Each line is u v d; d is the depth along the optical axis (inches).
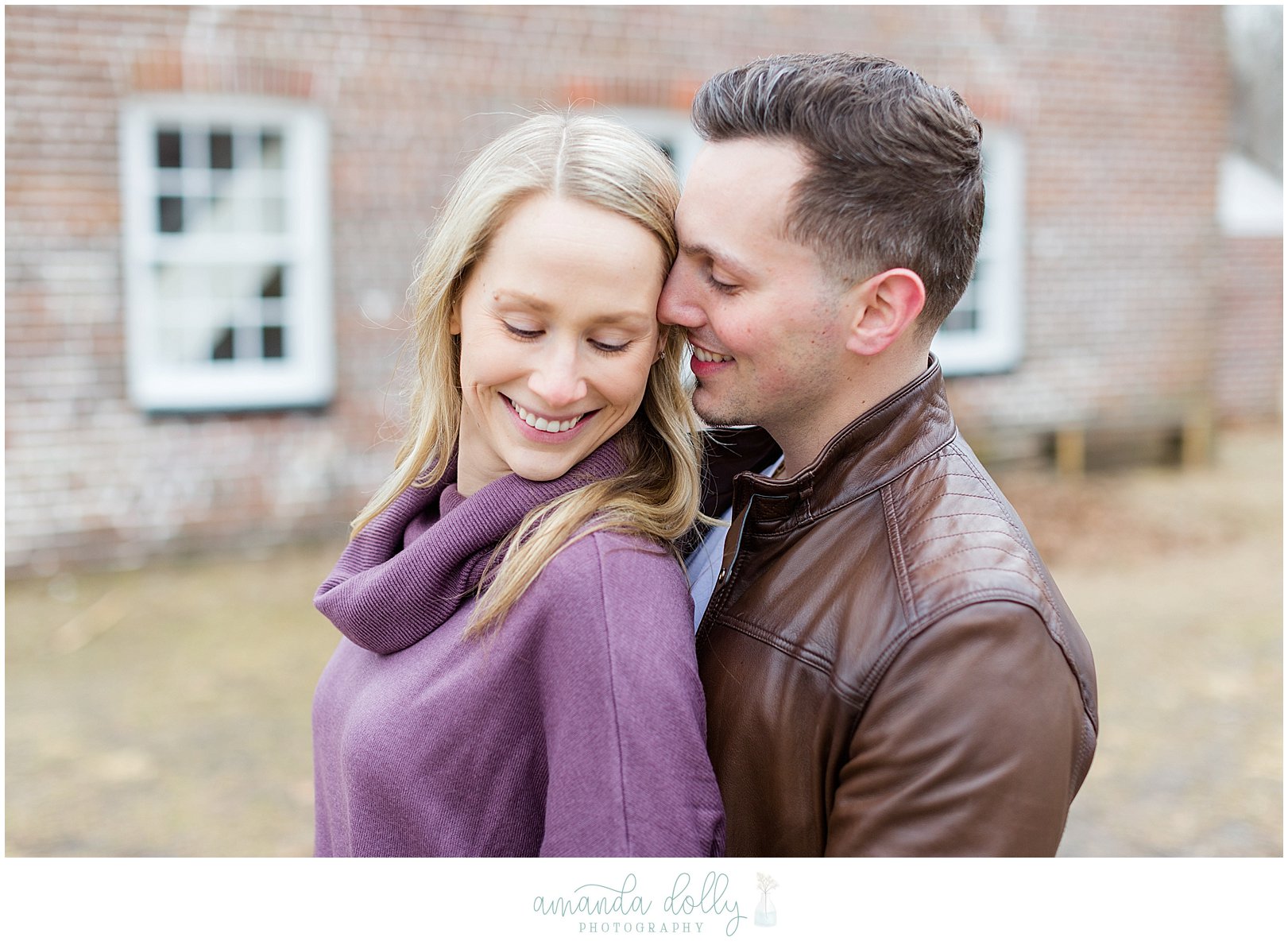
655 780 43.6
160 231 230.2
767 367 49.0
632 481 51.4
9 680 179.2
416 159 237.6
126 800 140.9
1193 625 210.5
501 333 47.8
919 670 42.3
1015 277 297.9
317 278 236.2
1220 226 322.0
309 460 240.5
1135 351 317.4
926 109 47.7
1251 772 151.4
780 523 50.3
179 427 231.0
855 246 46.8
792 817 46.6
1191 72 309.0
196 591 220.7
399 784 48.9
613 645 44.9
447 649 49.9
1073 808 141.5
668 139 261.4
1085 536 265.0
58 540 224.4
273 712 168.4
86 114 215.6
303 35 226.4
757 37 259.1
